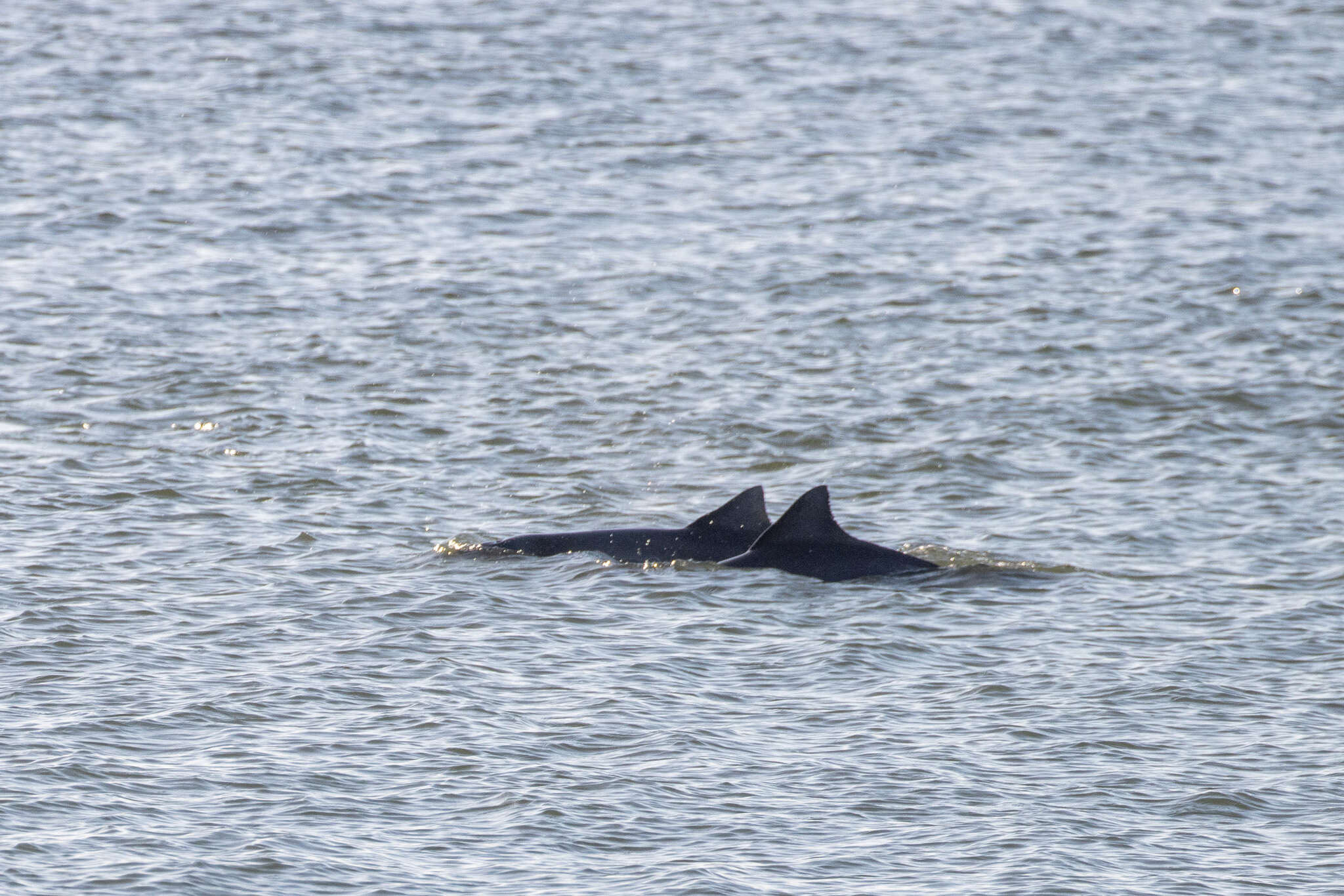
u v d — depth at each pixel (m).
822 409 129.38
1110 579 96.38
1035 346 144.12
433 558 97.31
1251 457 119.56
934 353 142.62
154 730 70.81
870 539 103.94
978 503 110.81
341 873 59.09
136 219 176.38
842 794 66.94
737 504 101.12
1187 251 172.00
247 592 89.69
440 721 72.75
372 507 106.81
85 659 78.69
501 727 72.44
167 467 112.25
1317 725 74.69
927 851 62.16
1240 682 80.06
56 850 59.75
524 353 141.12
